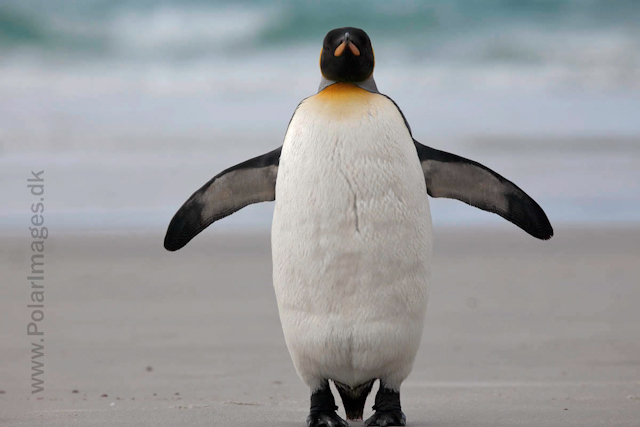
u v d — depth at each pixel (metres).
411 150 10.03
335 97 10.09
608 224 30.58
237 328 17.84
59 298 20.84
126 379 13.69
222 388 13.01
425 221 9.98
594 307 19.78
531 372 14.12
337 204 9.51
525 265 25.00
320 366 10.05
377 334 9.67
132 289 21.92
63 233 29.41
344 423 10.17
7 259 25.67
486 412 10.95
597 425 10.04
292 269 9.71
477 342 16.56
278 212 9.91
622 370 14.21
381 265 9.56
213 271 24.42
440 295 21.27
